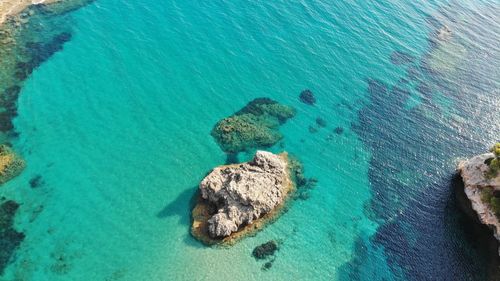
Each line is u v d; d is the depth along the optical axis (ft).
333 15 240.94
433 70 216.33
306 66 210.79
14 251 130.62
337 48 221.87
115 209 146.00
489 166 152.66
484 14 257.75
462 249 147.23
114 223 142.10
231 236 140.87
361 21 239.71
